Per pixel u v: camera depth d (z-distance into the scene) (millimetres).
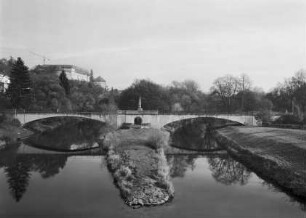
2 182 48094
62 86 140000
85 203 38188
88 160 64500
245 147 73812
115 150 66250
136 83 155125
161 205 37875
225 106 142125
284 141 67562
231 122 127688
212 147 85500
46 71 194500
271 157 58875
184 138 103562
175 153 76000
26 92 110562
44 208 36625
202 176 53812
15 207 37188
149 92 145000
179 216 34469
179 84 178250
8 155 69250
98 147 79750
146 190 40562
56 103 118062
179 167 61125
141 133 86375
